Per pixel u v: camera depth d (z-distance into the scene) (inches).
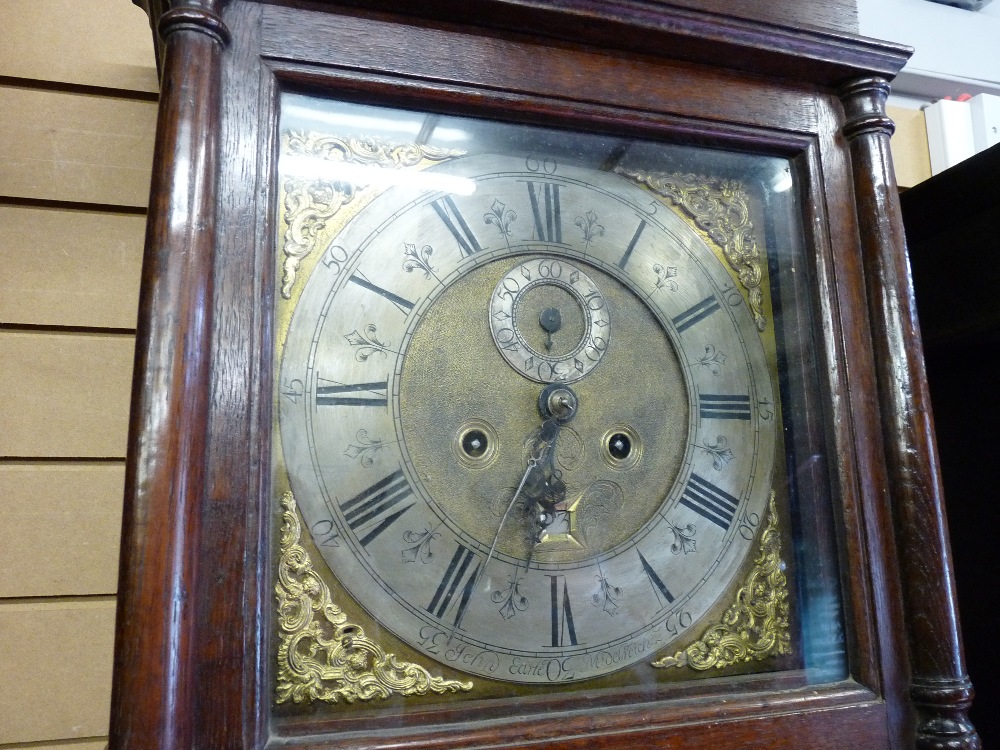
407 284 33.3
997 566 49.6
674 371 36.7
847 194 37.7
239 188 29.2
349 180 32.8
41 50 47.9
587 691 31.7
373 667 29.5
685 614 34.1
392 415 32.1
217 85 29.4
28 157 46.8
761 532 35.8
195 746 25.1
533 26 33.9
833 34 36.9
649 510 35.0
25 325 45.8
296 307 30.9
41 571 44.1
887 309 36.0
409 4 32.3
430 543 31.6
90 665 44.0
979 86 69.0
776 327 37.6
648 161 38.1
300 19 31.3
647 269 37.4
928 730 32.1
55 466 45.3
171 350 26.5
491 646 31.4
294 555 29.1
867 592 33.5
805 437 36.1
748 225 38.9
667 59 36.3
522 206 35.8
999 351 50.4
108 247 47.5
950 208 50.7
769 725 31.0
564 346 35.6
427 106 33.0
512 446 33.9
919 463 34.5
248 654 26.3
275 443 29.4
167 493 25.5
